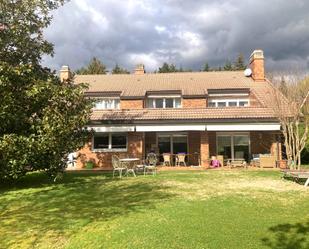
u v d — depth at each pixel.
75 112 19.75
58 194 16.03
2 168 17.59
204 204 12.88
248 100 34.06
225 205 12.70
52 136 18.00
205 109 30.84
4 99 17.36
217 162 29.06
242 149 31.44
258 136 31.16
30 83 18.55
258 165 28.41
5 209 13.42
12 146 16.84
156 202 13.50
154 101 34.78
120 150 30.48
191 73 40.38
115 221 10.98
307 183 17.41
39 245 9.39
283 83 28.30
